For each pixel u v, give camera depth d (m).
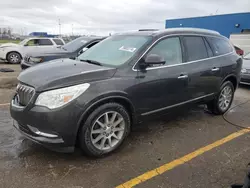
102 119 3.05
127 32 4.25
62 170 2.79
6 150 3.19
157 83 3.49
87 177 2.67
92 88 2.84
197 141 3.65
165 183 2.61
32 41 13.67
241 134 3.95
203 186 2.57
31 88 2.82
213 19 22.27
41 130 2.72
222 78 4.65
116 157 3.12
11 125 4.04
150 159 3.09
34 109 2.70
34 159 3.00
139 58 3.34
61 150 2.83
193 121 4.52
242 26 20.08
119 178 2.68
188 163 3.02
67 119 2.69
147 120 3.60
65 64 3.42
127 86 3.14
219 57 4.59
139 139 3.67
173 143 3.56
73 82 2.77
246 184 2.07
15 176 2.64
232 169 2.90
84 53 4.23
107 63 3.41
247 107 5.57
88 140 2.91
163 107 3.71
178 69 3.78
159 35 3.69
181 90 3.87
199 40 4.30
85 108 2.77
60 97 2.68
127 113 3.26
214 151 3.34
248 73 7.59
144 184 2.58
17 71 10.20
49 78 2.83
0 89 6.57
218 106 4.81
